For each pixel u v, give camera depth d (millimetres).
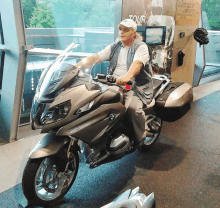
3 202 2197
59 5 4359
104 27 4527
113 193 2336
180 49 4965
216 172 2709
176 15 4590
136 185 2449
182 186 2457
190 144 3322
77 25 4695
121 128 2371
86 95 1993
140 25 3988
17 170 2656
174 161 2898
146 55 2410
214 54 7328
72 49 2252
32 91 3871
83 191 2354
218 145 3314
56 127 1951
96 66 3139
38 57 3756
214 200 2281
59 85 1929
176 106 2879
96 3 4387
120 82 2170
